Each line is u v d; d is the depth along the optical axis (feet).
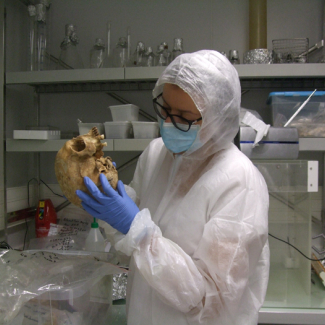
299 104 4.05
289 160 3.52
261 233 1.90
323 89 4.72
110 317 2.63
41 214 4.85
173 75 2.09
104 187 1.94
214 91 2.08
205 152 2.35
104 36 5.27
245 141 3.54
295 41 4.44
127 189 2.77
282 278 3.70
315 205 4.90
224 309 1.85
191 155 2.37
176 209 2.19
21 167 5.16
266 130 3.51
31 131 4.10
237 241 1.80
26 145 4.15
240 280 1.78
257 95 4.99
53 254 2.32
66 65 4.84
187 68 2.06
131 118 4.23
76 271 2.13
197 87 2.02
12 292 1.88
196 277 1.78
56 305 1.94
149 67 4.00
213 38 5.08
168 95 2.15
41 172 5.39
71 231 4.75
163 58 4.56
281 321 3.22
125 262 2.70
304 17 4.94
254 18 4.69
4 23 4.24
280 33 4.98
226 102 2.18
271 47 4.99
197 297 1.77
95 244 3.56
